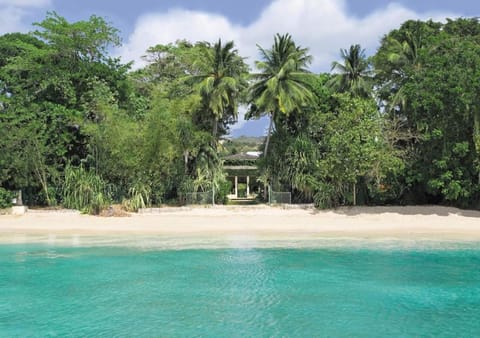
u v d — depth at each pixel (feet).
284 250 72.59
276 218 107.14
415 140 116.26
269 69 134.10
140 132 115.55
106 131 116.16
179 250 72.64
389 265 61.72
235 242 80.43
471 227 96.58
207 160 132.77
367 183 119.55
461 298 46.01
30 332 36.63
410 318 39.88
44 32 129.39
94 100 124.88
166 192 126.62
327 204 119.03
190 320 39.17
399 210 114.52
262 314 40.86
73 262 63.77
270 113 135.64
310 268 59.72
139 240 82.84
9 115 117.39
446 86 103.40
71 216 107.86
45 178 120.37
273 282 52.44
